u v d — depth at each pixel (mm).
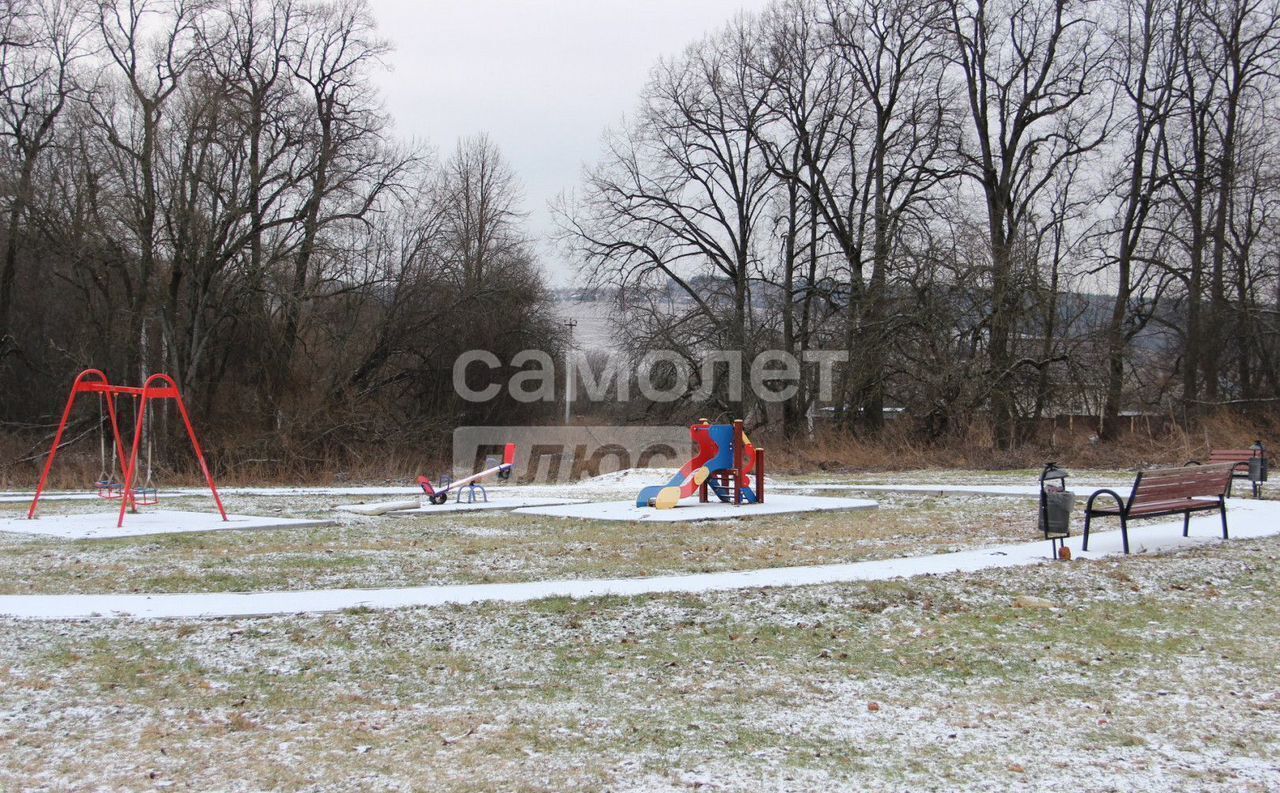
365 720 6941
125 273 37031
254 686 7695
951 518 18406
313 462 35219
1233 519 16984
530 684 7789
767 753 6340
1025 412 37344
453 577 12086
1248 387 40562
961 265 36594
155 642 8828
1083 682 7902
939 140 39562
